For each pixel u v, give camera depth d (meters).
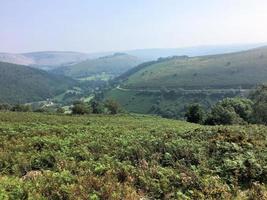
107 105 137.25
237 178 15.51
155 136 26.52
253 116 89.56
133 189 13.66
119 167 16.23
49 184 13.38
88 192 13.01
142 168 16.41
